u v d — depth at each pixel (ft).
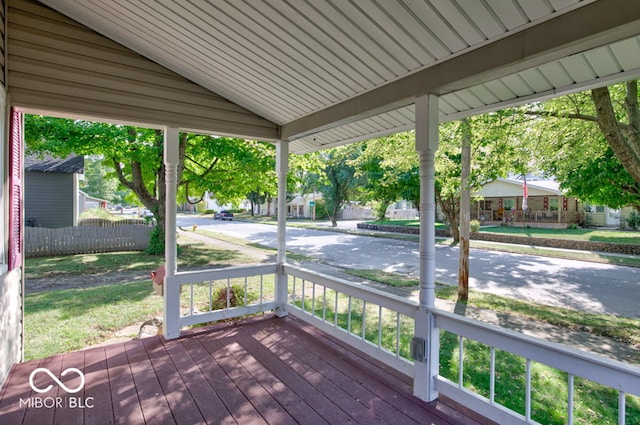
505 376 11.09
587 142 18.11
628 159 14.20
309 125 12.75
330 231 64.90
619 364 5.60
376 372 9.93
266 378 9.50
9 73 9.56
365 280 23.77
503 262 31.35
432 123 8.46
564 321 15.67
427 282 8.61
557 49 6.10
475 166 19.99
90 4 9.43
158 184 32.37
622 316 16.37
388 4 6.62
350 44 8.11
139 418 7.67
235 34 8.97
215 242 44.57
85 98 10.57
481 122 18.58
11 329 9.94
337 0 6.91
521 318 16.20
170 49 10.61
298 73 10.02
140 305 17.20
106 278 23.36
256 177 30.96
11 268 9.61
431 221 8.63
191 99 12.39
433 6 6.38
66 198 39.04
